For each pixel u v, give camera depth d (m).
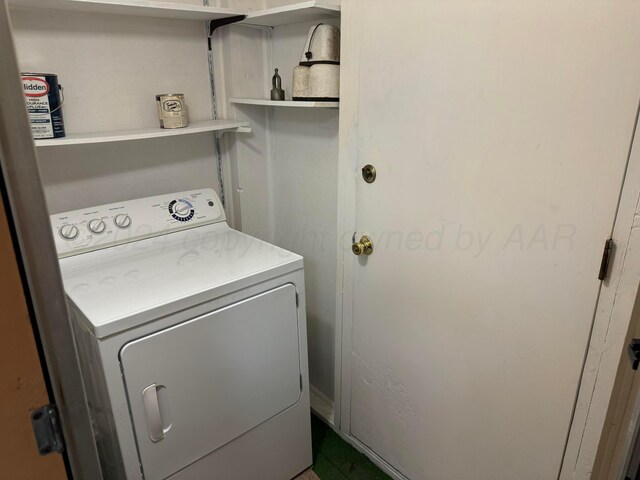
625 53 0.89
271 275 1.49
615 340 1.03
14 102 0.48
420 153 1.32
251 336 1.48
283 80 1.89
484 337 1.31
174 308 1.27
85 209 1.61
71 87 1.59
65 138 1.44
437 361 1.47
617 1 0.88
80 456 0.63
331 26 1.52
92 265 1.51
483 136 1.16
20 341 0.54
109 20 1.62
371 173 1.49
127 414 1.23
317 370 2.17
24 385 0.56
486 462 1.42
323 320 2.04
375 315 1.65
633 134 0.91
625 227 0.96
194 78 1.89
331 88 1.54
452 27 1.15
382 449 1.82
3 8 0.46
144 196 1.87
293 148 1.93
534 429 1.25
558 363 1.15
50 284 0.55
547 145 1.04
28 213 0.51
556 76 0.99
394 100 1.35
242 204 2.05
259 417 1.58
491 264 1.23
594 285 1.04
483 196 1.20
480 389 1.36
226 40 1.84
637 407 0.74
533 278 1.15
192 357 1.33
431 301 1.43
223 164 2.07
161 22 1.75
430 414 1.55
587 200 1.01
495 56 1.09
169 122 1.71
